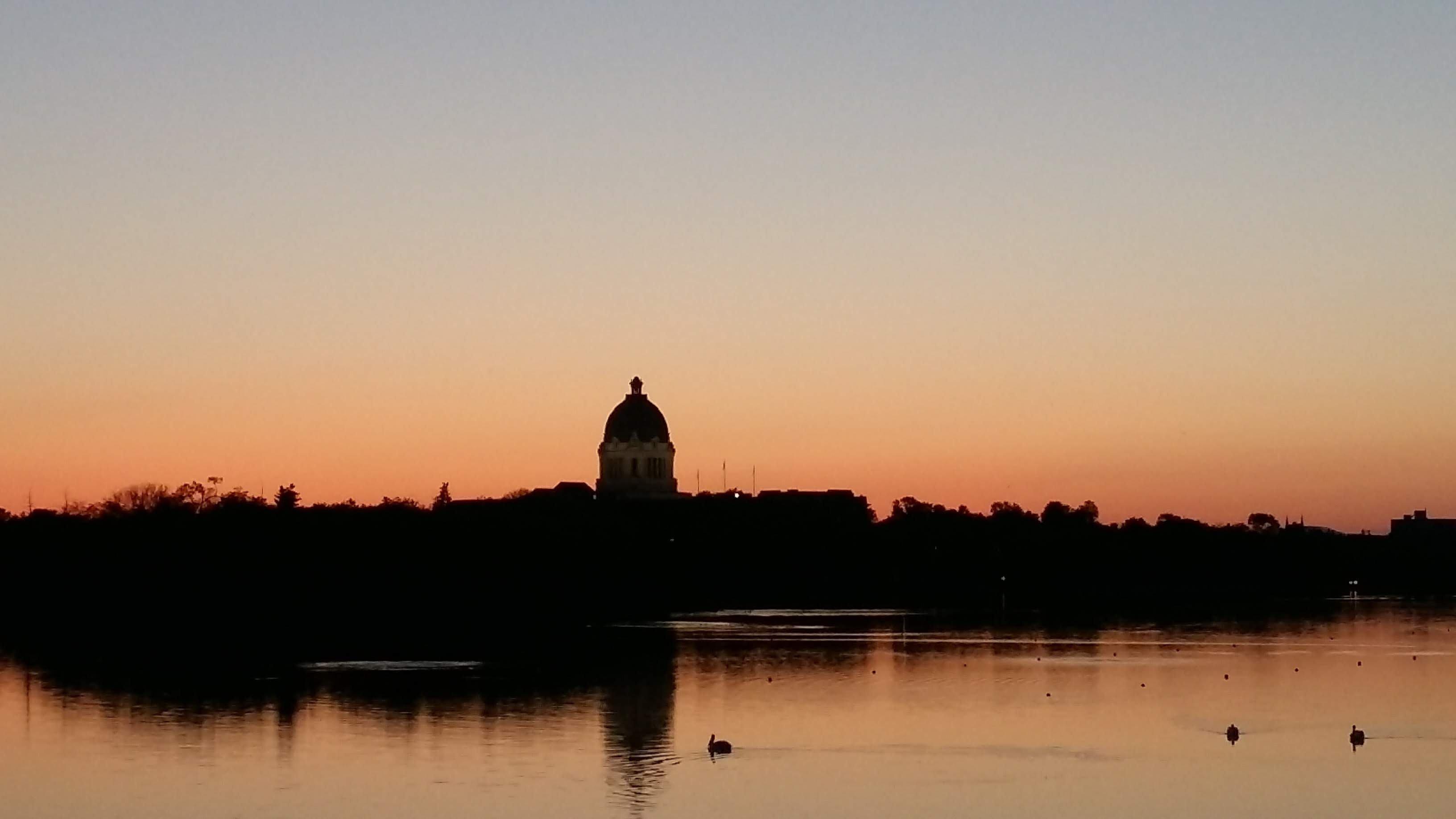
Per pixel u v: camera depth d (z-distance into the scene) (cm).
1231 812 12662
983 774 13962
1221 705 17912
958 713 17338
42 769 14300
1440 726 16350
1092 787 13450
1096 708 17675
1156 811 12681
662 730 16225
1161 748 15138
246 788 13525
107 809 12888
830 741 15562
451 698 18700
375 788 13488
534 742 15538
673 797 13125
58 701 18388
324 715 17262
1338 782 13650
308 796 13225
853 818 12438
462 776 13950
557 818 12481
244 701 18375
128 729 16325
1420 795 13188
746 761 14575
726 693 19150
